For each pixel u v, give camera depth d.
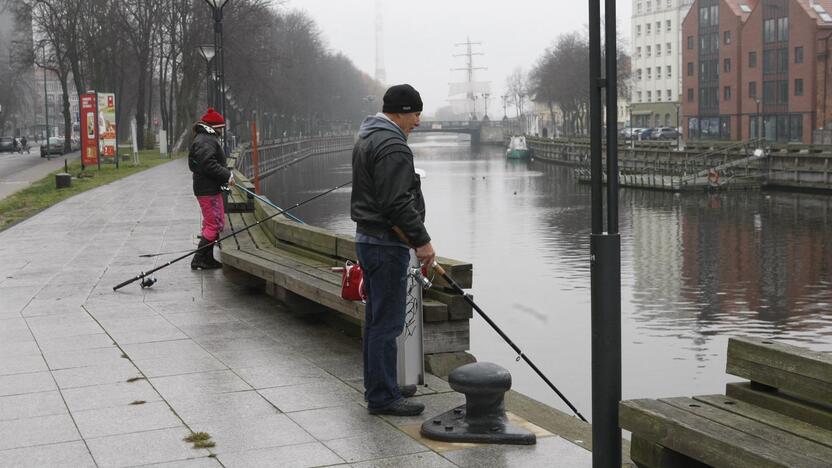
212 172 13.20
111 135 55.34
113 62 80.25
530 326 25.06
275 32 118.38
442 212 57.25
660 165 76.25
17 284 12.75
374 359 6.20
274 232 12.47
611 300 4.58
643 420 4.35
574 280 32.91
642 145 84.50
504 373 5.73
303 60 122.50
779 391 4.46
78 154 87.69
